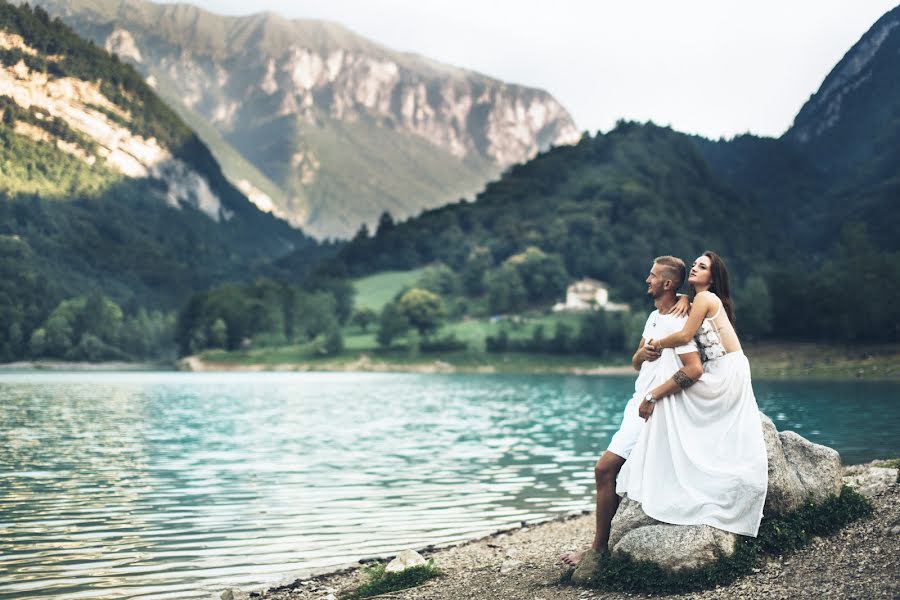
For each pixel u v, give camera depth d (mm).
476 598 11102
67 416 59906
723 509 10023
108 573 14734
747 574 9758
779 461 10758
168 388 116062
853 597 8711
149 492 24297
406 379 165750
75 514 20672
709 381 10297
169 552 16438
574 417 61500
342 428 50625
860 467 16625
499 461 32812
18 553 16297
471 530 18766
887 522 10578
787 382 123688
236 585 13938
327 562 15617
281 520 19922
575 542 15922
